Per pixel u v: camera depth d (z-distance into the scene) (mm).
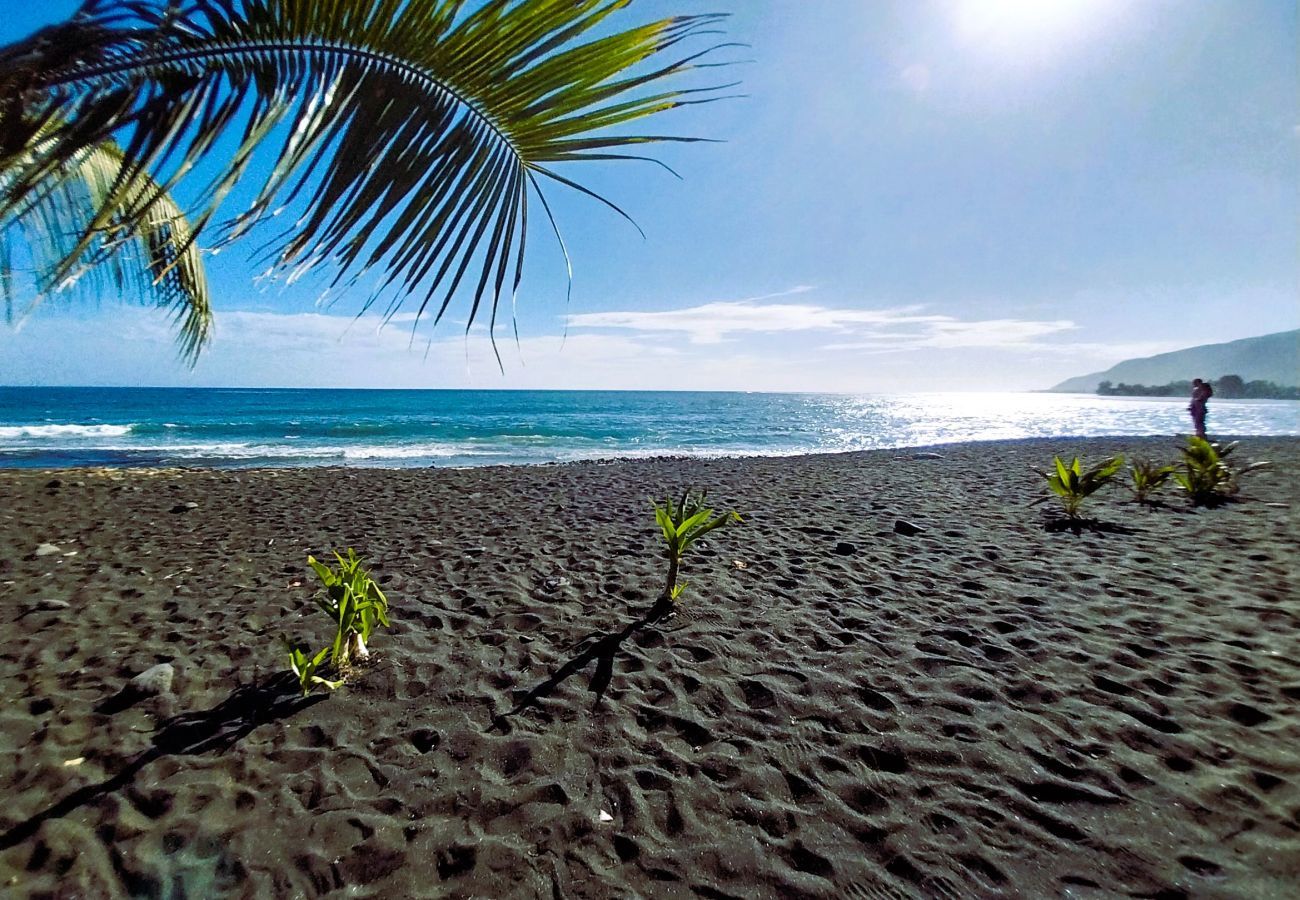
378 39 1236
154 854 1993
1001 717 2748
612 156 1427
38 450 17656
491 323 1440
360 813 2197
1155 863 1902
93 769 2420
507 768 2465
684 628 3844
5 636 3738
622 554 5633
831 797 2271
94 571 5176
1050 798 2215
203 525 7066
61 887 1862
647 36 1258
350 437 23516
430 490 9836
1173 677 3033
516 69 1286
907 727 2699
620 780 2389
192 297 2844
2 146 1117
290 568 5273
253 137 1220
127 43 1155
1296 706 2713
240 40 1226
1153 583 4473
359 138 1267
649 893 1875
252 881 1899
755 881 1907
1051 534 6152
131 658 3416
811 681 3133
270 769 2443
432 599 4402
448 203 1375
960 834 2062
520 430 27969
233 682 3146
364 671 3260
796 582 4727
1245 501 7453
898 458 15109
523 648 3562
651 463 14633
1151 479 7559
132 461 15469
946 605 4172
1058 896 1810
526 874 1943
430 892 1878
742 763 2480
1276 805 2109
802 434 28172
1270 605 3934
